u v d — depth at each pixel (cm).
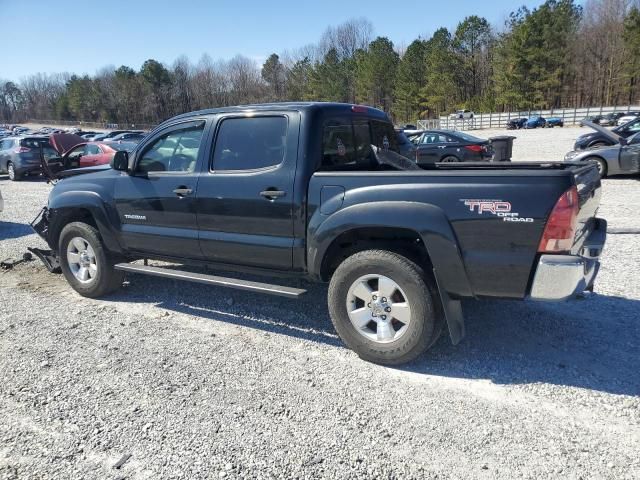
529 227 306
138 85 9844
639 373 344
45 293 541
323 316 459
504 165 434
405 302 347
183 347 399
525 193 306
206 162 422
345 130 418
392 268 345
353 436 282
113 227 482
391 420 297
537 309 455
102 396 326
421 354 366
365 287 363
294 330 430
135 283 562
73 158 998
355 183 355
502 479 247
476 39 7612
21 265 653
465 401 315
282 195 379
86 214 525
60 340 414
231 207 405
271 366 365
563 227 301
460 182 324
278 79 9462
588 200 342
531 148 2409
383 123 488
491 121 5659
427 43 7588
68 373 358
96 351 393
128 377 351
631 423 289
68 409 312
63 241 523
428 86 7256
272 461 263
